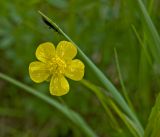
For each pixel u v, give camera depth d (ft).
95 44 1.31
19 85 0.99
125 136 0.98
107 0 1.31
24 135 1.37
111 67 1.31
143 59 1.04
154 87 1.19
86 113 1.30
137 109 1.18
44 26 1.22
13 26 1.37
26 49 1.37
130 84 1.20
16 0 1.36
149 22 0.90
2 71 1.43
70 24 1.28
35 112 1.39
